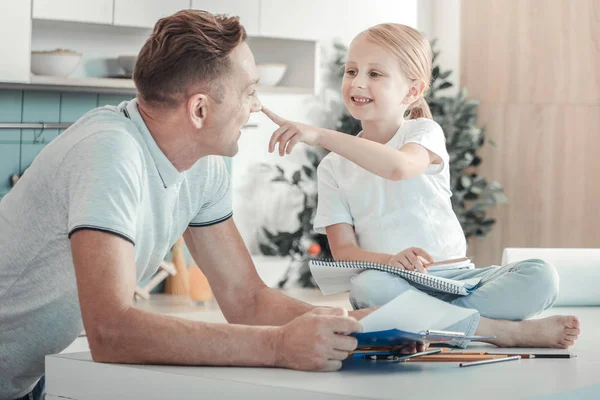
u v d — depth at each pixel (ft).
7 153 14.48
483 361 4.73
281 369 4.41
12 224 5.52
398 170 7.31
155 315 4.57
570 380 4.17
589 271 9.16
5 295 5.65
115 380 4.50
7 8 13.24
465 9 19.43
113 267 4.70
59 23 14.83
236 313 6.21
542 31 18.08
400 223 7.82
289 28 16.26
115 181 4.92
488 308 6.30
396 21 18.53
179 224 6.02
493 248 18.80
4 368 5.98
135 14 14.51
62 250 5.42
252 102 5.49
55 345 5.93
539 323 5.90
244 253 6.32
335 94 17.90
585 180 17.44
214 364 4.48
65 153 5.18
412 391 3.79
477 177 18.45
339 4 17.31
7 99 14.46
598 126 17.22
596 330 7.16
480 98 19.16
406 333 4.42
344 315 4.74
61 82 13.99
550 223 17.97
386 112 8.17
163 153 5.50
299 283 16.99
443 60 19.74
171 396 4.28
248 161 16.88
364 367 4.54
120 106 5.60
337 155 8.24
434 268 7.63
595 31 17.24
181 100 5.28
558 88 17.84
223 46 5.24
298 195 17.53
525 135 18.37
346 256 7.72
